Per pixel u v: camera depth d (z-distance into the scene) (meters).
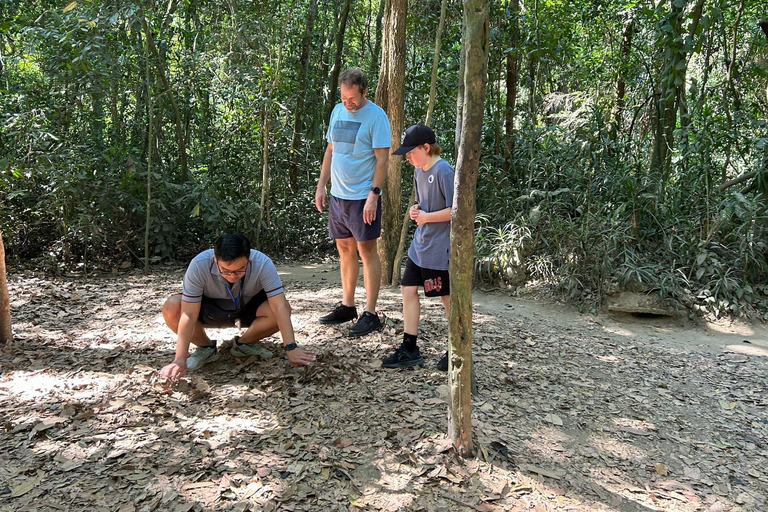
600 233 5.71
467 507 2.31
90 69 6.59
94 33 6.23
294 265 7.33
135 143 7.91
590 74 10.23
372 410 3.00
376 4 11.62
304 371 3.40
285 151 8.02
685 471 2.71
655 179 6.25
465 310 2.49
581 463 2.70
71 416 2.81
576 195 6.52
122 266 6.59
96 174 6.68
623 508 2.40
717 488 2.60
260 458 2.54
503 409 3.15
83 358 3.59
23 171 6.20
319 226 8.02
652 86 7.39
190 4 7.66
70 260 6.28
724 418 3.28
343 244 4.23
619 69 9.11
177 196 7.35
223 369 3.41
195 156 8.34
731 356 4.39
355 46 11.45
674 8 5.79
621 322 5.23
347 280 4.33
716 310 5.23
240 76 7.18
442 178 3.26
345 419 2.90
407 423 2.88
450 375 2.60
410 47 9.57
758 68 8.02
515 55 7.29
